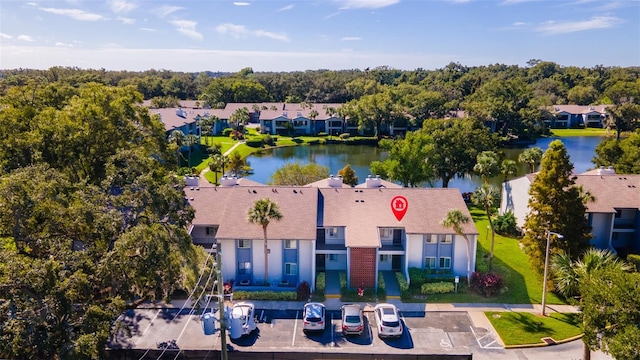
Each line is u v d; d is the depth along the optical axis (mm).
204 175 85750
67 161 39281
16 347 20250
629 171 62531
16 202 24016
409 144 69750
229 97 184750
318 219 42781
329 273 42844
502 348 31875
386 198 45000
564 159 37688
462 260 41719
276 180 67125
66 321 22172
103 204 28078
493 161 61125
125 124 44000
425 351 31047
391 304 36750
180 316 35875
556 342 32438
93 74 196375
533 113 132875
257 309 37250
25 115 41688
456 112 147625
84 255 25547
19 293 21625
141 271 25828
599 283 23828
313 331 33469
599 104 171000
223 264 40969
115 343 31859
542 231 38375
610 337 22891
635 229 48156
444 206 43750
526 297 39000
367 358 29078
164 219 31453
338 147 124625
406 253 41406
